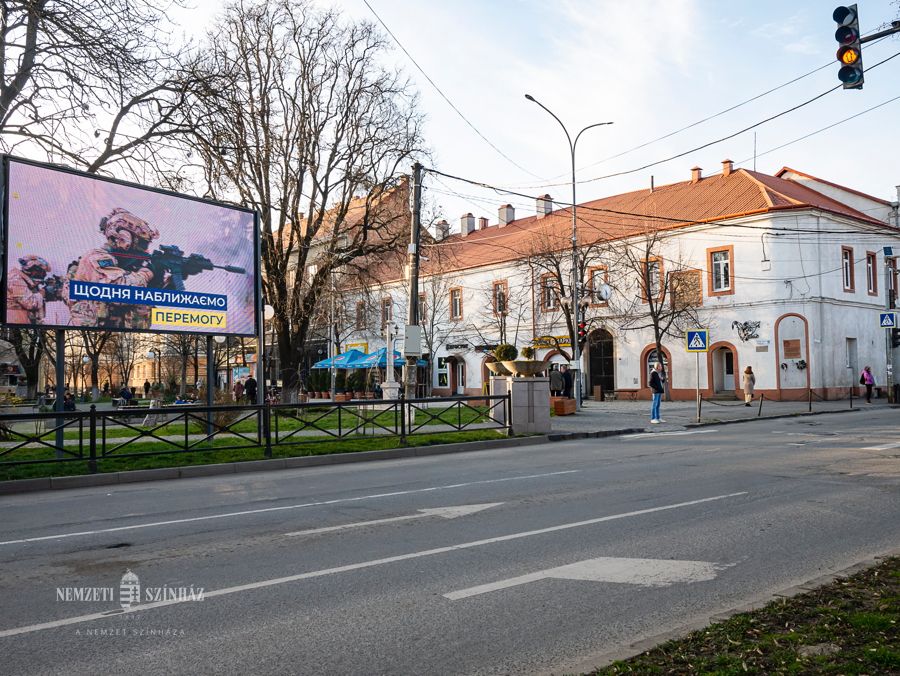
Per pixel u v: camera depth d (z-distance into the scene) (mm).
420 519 7820
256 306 17312
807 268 33250
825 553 6176
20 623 4621
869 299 37312
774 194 35031
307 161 27578
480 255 48938
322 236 33031
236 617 4688
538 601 4977
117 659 4008
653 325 35406
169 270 15617
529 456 14375
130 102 16922
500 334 44531
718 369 35844
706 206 36812
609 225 41188
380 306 36500
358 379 43156
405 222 28766
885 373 38219
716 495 9031
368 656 4027
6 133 15164
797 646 3752
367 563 5977
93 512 8883
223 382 59125
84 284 14227
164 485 11547
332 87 28562
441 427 18422
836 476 10477
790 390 32875
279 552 6414
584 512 8062
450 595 5113
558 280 37281
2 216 13188
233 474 12906
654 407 22203
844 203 40094
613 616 4676
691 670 3496
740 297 34344
